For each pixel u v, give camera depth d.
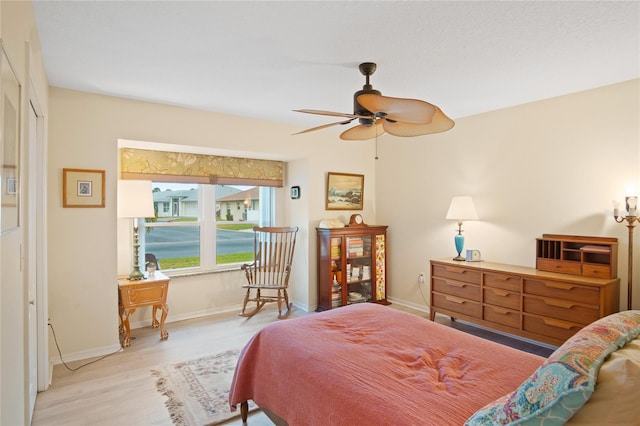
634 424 0.89
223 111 3.83
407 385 1.49
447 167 4.26
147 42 2.23
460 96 3.33
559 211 3.33
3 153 1.12
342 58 2.47
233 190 4.73
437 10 1.87
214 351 3.29
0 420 1.16
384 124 2.50
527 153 3.54
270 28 2.06
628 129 2.92
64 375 2.81
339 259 4.56
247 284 4.70
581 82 2.96
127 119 3.37
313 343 1.92
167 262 4.23
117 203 3.34
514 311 3.24
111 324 3.27
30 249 2.24
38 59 2.12
